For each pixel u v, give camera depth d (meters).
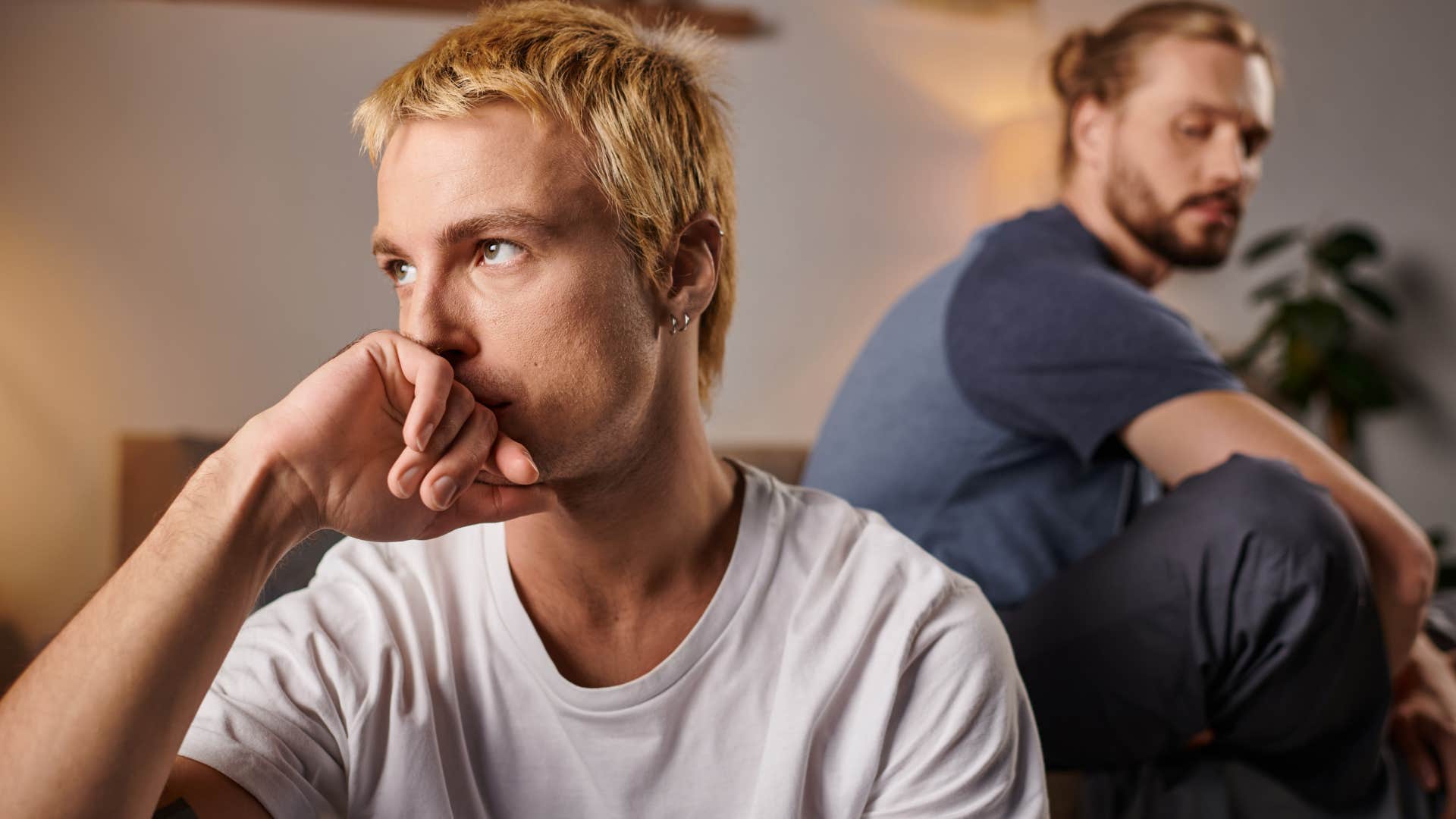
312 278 2.69
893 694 0.68
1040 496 1.23
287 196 2.67
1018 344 1.20
